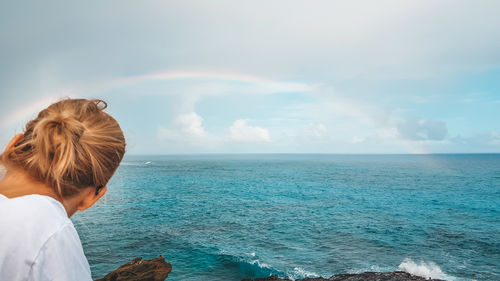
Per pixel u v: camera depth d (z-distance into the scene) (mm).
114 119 972
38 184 810
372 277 11141
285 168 116125
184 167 116688
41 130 783
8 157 812
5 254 646
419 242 17938
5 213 695
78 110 887
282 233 19891
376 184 59000
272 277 11781
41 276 660
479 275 12422
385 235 19688
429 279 11359
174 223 22594
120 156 919
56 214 751
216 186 53500
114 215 23969
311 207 32406
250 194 43312
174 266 13047
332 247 16438
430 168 119812
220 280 11508
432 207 33344
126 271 8133
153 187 49750
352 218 26125
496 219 26547
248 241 17562
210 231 20156
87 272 805
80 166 800
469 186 56125
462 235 20109
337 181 64938
